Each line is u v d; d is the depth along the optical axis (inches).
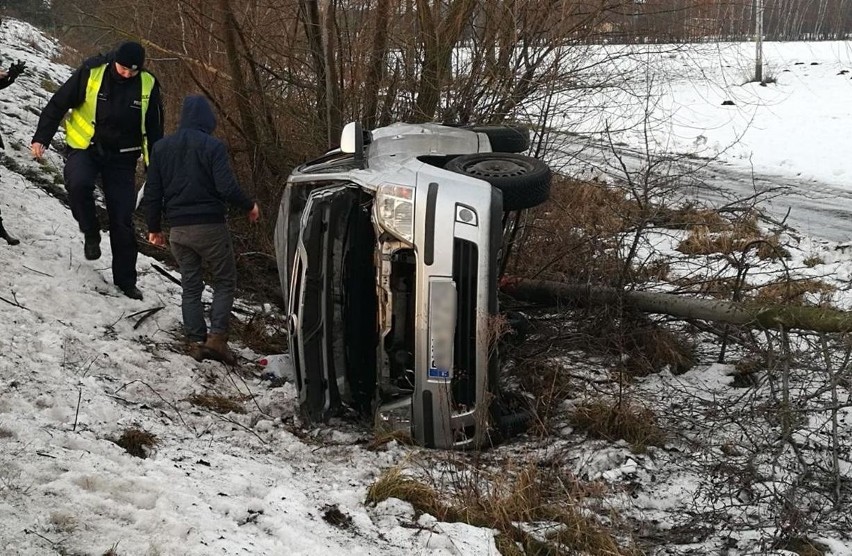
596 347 255.4
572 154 319.0
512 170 212.2
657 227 300.8
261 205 363.9
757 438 195.3
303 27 358.9
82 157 254.1
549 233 287.7
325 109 356.5
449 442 193.5
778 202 548.7
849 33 1353.3
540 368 239.6
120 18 391.2
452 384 192.2
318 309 202.4
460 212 191.2
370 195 205.3
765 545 157.2
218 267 239.8
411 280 202.4
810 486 177.5
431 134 234.1
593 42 330.3
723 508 170.2
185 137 232.2
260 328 280.8
